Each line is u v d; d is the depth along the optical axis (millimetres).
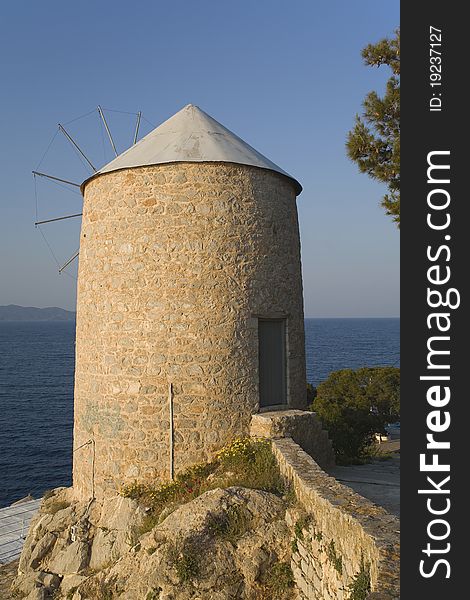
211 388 10234
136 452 10250
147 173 10742
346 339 167000
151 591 7207
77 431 11539
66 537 10211
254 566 7141
